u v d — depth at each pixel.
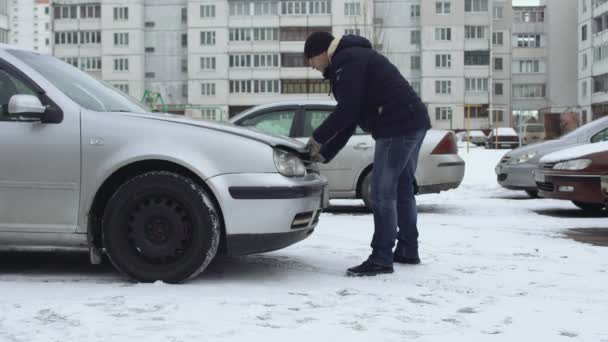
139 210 4.42
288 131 9.40
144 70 75.00
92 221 4.54
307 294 4.20
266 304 3.91
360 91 4.70
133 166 4.54
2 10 78.81
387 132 4.88
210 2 72.75
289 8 72.69
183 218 4.39
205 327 3.38
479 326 3.47
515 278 4.78
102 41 74.00
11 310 3.68
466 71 72.81
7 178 4.52
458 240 6.66
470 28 72.81
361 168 9.19
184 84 74.88
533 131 49.06
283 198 4.45
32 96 4.41
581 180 8.67
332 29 72.25
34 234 4.53
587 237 7.02
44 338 3.17
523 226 7.95
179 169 4.54
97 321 3.47
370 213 9.73
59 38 75.88
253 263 5.33
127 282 4.53
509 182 11.62
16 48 5.01
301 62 73.31
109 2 73.62
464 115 72.81
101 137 4.48
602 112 66.25
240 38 73.44
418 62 73.75
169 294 4.12
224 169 4.43
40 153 4.50
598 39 65.88
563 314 3.74
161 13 74.69
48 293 4.14
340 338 3.21
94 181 4.46
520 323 3.54
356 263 5.36
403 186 5.27
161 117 4.64
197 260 4.39
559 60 80.56
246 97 73.62
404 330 3.38
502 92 78.81
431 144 9.25
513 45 83.00
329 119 4.71
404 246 5.32
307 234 4.84
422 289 4.39
